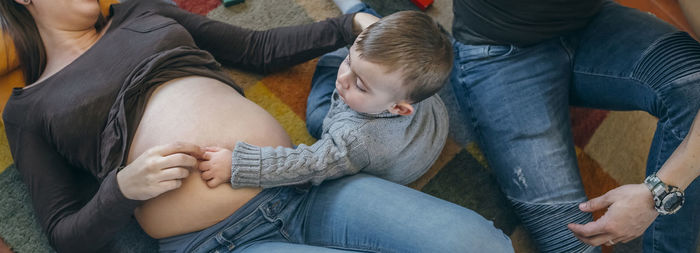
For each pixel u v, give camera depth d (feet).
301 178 2.99
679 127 3.02
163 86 3.16
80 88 3.08
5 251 3.67
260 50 3.97
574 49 3.66
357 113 3.18
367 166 3.32
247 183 2.89
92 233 2.89
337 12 4.69
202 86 3.22
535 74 3.63
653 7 4.80
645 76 3.22
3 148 3.92
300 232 3.13
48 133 3.10
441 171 4.23
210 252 2.98
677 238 3.32
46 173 3.14
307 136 4.25
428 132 3.55
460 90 3.96
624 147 4.43
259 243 2.97
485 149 3.88
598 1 3.43
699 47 3.12
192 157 2.80
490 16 3.53
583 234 3.30
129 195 2.71
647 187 3.00
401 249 2.82
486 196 4.19
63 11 3.20
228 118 3.13
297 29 3.94
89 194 3.75
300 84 4.39
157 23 3.36
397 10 4.74
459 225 2.78
